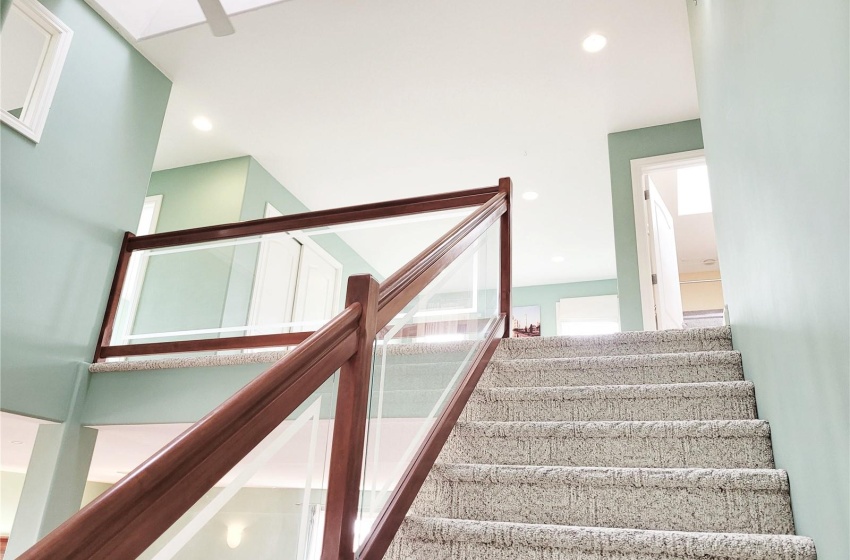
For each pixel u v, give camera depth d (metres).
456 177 5.70
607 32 3.82
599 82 4.28
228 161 5.38
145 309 3.69
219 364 3.17
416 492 1.64
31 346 3.14
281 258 3.72
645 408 2.09
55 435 3.26
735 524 1.59
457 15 3.73
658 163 4.67
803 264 1.33
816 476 1.32
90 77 3.67
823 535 1.28
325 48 4.05
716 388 2.03
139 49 4.09
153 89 4.20
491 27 3.82
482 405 2.26
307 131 4.97
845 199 1.02
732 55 2.01
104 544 0.62
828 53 1.06
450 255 2.01
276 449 1.08
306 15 3.78
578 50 3.99
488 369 2.52
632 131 4.85
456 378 2.12
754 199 1.81
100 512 0.62
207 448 0.80
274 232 3.62
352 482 1.22
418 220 3.43
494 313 2.96
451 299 2.12
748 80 1.78
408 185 5.86
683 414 2.05
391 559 1.54
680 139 4.68
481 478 1.78
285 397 0.99
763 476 1.59
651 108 4.56
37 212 3.25
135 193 3.93
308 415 1.20
